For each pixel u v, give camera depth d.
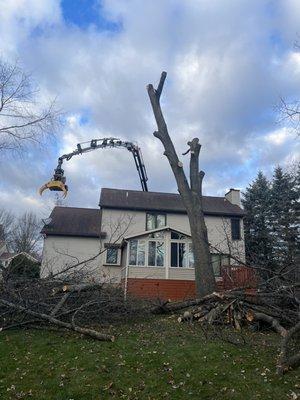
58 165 24.14
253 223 38.44
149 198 28.69
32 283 10.80
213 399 5.88
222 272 15.32
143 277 21.69
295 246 30.84
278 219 37.50
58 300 10.23
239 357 7.50
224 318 9.98
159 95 18.50
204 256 14.66
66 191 22.09
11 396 5.89
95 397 5.91
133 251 22.20
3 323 9.48
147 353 7.63
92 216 28.50
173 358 7.38
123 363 7.11
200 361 7.24
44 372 6.72
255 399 5.87
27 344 8.16
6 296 9.93
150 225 26.72
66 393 5.99
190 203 16.00
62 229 25.75
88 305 9.83
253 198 40.16
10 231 40.78
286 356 7.43
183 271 21.97
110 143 26.52
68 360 7.23
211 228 26.95
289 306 10.37
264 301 10.12
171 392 6.07
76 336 8.78
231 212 27.48
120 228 25.41
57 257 24.02
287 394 6.02
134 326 10.03
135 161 27.97
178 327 9.91
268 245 32.97
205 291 14.00
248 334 9.33
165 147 17.42
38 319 9.33
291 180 39.12
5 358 7.36
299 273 11.23
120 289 11.58
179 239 22.70
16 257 15.11
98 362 7.13
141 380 6.45
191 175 16.78
